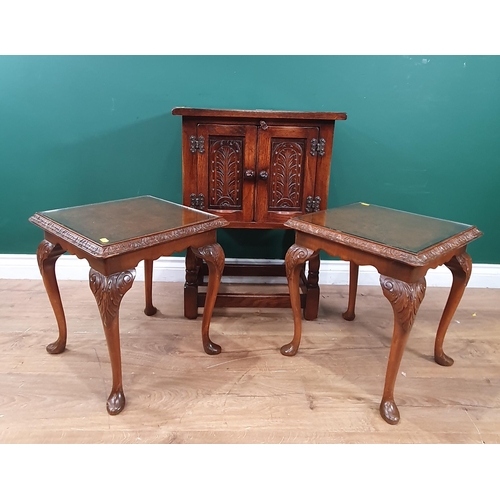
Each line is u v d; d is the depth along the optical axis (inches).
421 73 72.7
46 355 59.5
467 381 56.6
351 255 49.1
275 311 74.5
